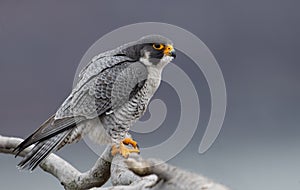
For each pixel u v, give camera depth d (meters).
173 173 10.35
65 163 10.81
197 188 10.34
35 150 10.78
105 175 10.77
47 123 10.81
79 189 10.78
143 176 10.42
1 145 10.87
